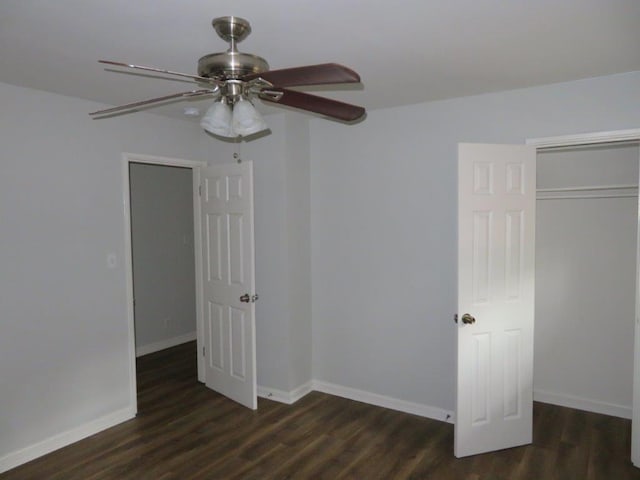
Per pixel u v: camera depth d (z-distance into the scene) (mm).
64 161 3053
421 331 3447
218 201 3830
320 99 2057
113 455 2949
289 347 3732
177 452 2984
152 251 5184
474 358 2896
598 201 3408
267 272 3799
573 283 3523
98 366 3281
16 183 2809
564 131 2859
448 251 3295
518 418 3008
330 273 3863
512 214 2922
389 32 2023
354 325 3770
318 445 3062
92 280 3238
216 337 3967
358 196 3672
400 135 3443
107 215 3328
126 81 2711
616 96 2699
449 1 1722
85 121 3166
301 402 3768
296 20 1882
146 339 5141
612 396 3434
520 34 2061
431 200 3344
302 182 3822
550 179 3541
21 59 2330
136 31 1983
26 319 2877
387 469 2773
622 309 3369
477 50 2264
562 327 3582
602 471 2727
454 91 3023
